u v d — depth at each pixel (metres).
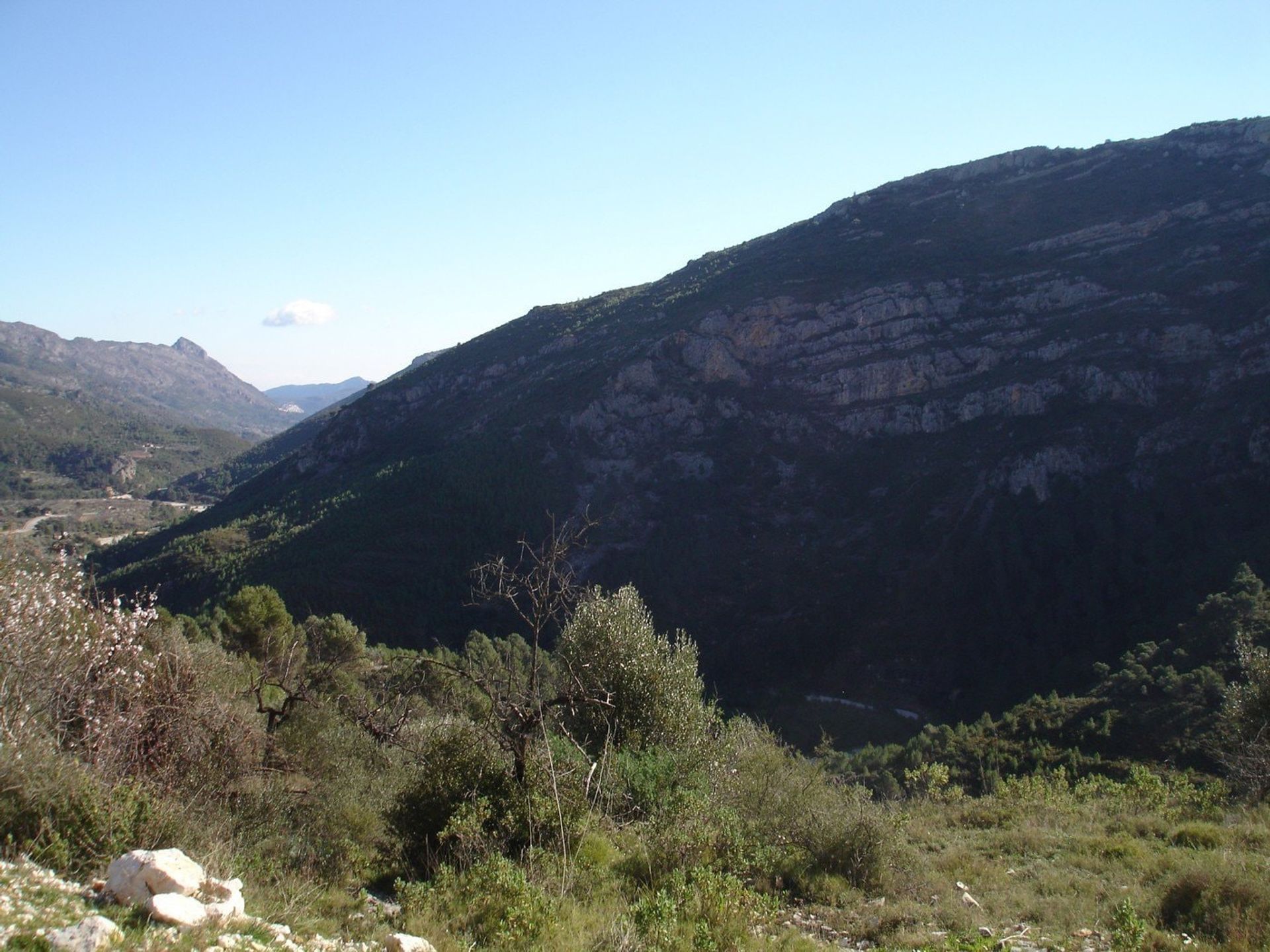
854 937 6.74
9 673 7.09
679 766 11.23
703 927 5.81
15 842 5.03
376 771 10.77
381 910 6.02
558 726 10.98
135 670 8.27
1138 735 22.89
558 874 7.00
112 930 3.76
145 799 5.93
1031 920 6.86
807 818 9.03
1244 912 6.17
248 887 5.59
